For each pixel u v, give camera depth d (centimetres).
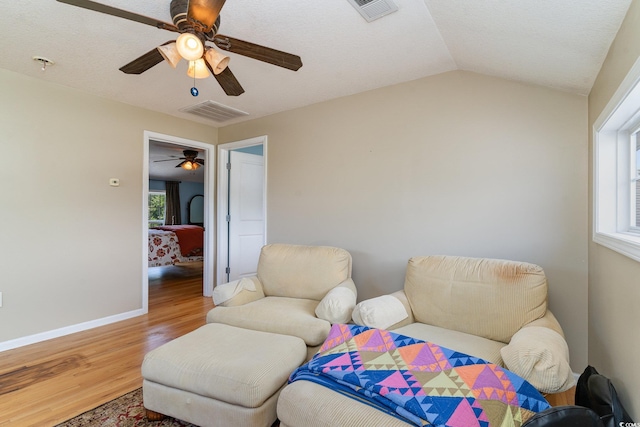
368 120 298
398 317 199
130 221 342
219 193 429
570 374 129
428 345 149
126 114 338
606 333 163
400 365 136
